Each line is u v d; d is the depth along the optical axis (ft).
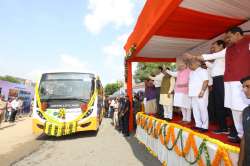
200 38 22.97
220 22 17.85
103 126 43.11
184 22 17.67
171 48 27.73
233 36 10.61
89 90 29.84
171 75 19.47
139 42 22.24
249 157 6.84
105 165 17.34
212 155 9.57
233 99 10.52
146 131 22.44
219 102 13.53
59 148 23.82
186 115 17.83
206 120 13.87
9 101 55.16
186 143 12.26
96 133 33.50
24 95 70.03
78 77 30.55
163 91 20.11
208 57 12.58
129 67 34.12
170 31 20.31
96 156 20.06
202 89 13.52
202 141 10.54
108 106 70.28
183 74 17.70
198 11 15.34
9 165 17.79
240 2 14.01
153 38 22.75
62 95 28.91
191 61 14.55
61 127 27.43
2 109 41.55
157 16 14.70
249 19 17.11
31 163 18.30
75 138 29.63
